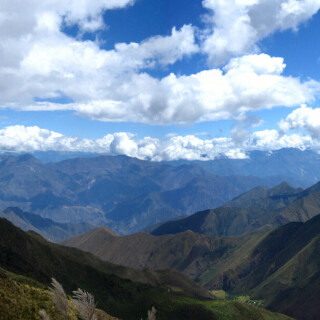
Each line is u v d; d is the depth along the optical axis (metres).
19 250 161.12
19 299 38.88
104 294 176.88
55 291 18.23
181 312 182.62
